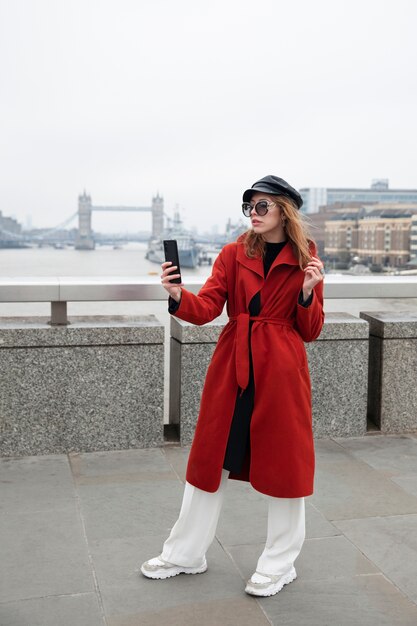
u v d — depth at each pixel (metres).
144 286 4.61
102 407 4.71
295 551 2.98
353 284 4.93
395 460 4.64
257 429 2.85
